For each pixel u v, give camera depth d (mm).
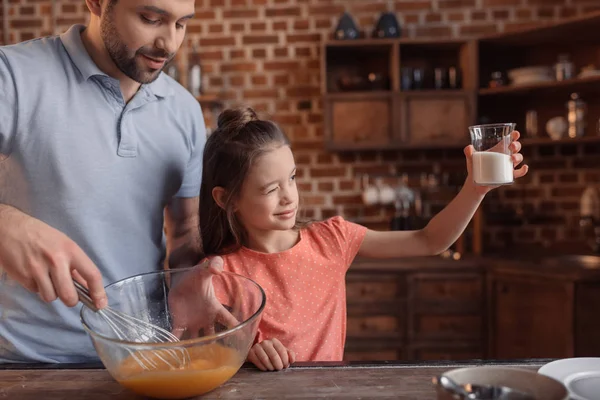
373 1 3047
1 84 1031
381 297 2691
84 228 1089
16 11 3084
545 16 3002
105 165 1099
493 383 582
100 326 759
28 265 722
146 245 1183
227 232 1250
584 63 2881
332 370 827
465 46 2900
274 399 715
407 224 2928
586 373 732
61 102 1070
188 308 877
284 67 3092
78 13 3076
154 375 672
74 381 792
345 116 2855
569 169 3016
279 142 1151
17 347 1100
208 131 2922
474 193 1090
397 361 866
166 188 1197
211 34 3096
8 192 1089
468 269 2656
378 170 3107
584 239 3002
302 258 1217
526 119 2963
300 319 1177
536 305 2514
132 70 1024
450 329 2684
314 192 3125
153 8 946
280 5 3066
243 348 728
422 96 2836
